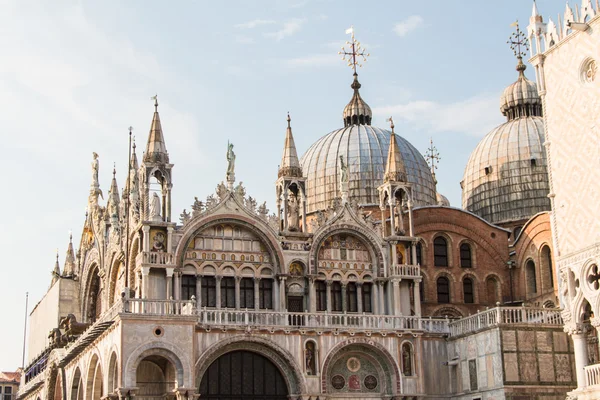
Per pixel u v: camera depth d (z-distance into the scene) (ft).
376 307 215.10
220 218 207.21
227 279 207.41
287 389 197.06
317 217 217.15
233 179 211.41
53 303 290.35
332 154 283.79
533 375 186.29
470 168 304.30
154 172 203.10
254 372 196.65
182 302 181.68
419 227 249.75
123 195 235.61
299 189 218.59
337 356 202.08
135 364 173.78
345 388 202.90
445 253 252.62
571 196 172.35
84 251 281.74
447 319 210.79
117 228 238.27
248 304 207.41
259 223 209.77
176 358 177.68
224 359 195.11
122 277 227.81
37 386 294.46
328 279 214.69
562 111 176.55
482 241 255.70
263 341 193.88
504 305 252.83
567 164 174.19
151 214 200.13
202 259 205.46
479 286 252.42
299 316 205.98
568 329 170.81
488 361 190.19
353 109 298.76
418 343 204.64
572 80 173.99
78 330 252.42
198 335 188.96
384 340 202.69
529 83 304.71
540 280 244.63
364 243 219.41
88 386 206.39
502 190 289.12
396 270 215.31
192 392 176.24
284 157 219.82
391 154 225.97
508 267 256.73
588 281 165.48
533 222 248.52
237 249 208.95
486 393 190.19
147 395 190.90
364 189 276.82
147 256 196.95
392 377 201.77
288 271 209.87
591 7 168.96
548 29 181.78
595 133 166.09
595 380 163.84
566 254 172.04
